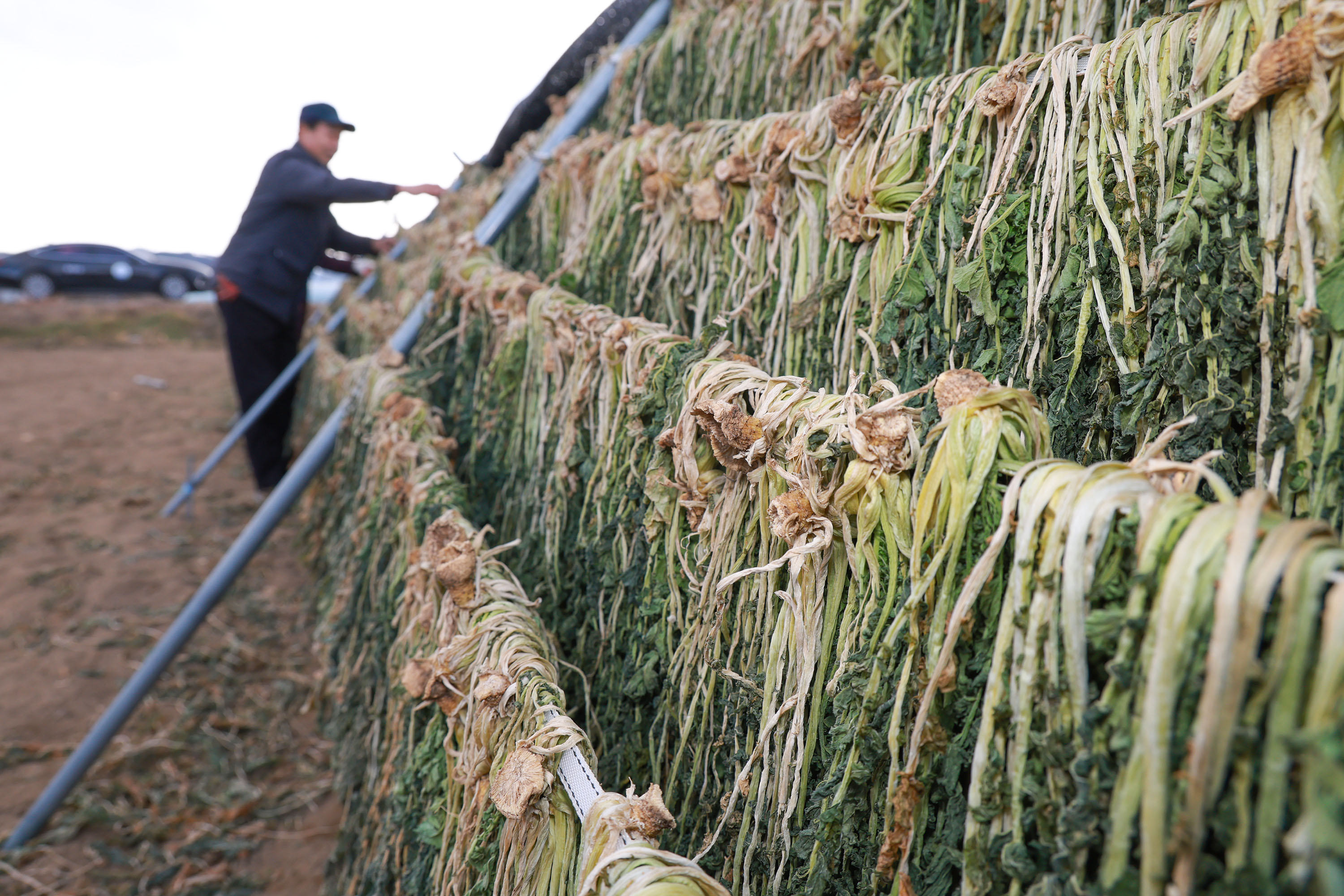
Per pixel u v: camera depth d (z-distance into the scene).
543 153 2.79
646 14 3.08
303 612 3.58
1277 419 0.73
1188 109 0.81
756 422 0.90
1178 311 0.80
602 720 1.35
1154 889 0.50
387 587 1.80
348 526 2.51
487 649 1.13
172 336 13.05
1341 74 0.67
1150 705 0.49
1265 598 0.45
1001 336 1.00
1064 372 0.91
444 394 2.35
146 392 8.65
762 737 0.87
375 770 1.70
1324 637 0.43
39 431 6.70
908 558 0.74
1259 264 0.75
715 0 2.49
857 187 1.15
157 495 5.21
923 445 0.77
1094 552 0.55
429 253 3.93
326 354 4.46
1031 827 0.60
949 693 0.69
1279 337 0.73
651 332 1.33
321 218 4.48
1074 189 0.90
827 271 1.22
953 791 0.69
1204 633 0.48
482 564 1.28
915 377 1.07
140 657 3.26
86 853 2.27
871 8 1.50
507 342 1.85
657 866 0.69
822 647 0.84
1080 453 0.92
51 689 3.02
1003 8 1.25
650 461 1.21
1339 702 0.43
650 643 1.20
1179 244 0.79
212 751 2.69
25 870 2.19
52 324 12.38
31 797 2.48
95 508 4.92
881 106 1.15
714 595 1.03
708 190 1.50
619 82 2.77
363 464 2.38
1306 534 0.45
